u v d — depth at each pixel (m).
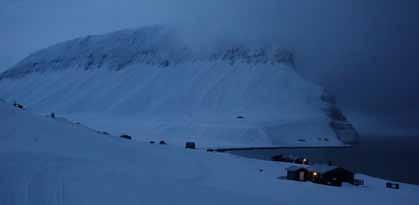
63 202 13.40
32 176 17.91
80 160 28.42
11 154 25.92
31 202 13.10
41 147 34.38
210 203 17.12
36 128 42.31
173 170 35.00
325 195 28.17
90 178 19.25
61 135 42.09
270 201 20.98
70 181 17.64
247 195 21.70
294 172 41.19
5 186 15.16
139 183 19.67
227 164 49.88
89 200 14.16
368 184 42.62
